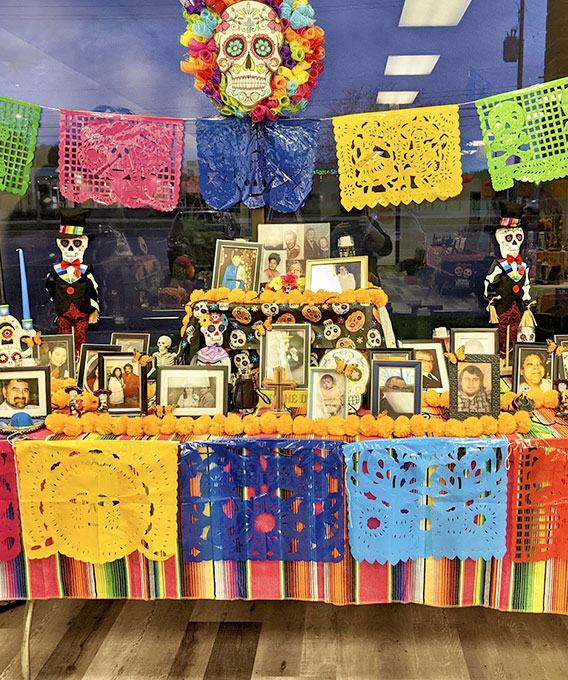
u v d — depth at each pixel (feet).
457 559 5.47
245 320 6.27
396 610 6.72
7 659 6.06
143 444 5.35
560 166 6.13
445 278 7.47
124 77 7.29
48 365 6.49
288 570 5.62
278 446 5.33
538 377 6.16
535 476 5.25
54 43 7.21
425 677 5.67
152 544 5.47
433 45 7.04
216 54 6.16
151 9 7.09
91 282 7.16
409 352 5.80
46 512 5.47
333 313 6.21
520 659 5.89
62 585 5.70
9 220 7.59
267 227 7.05
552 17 6.87
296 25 6.09
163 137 6.74
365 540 5.33
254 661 5.94
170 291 7.71
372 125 6.43
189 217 7.49
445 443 5.21
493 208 7.27
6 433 5.64
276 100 6.35
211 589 5.68
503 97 6.10
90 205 7.51
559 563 5.47
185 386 5.88
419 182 6.46
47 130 7.39
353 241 7.18
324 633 6.35
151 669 5.87
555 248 7.30
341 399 5.68
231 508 5.49
